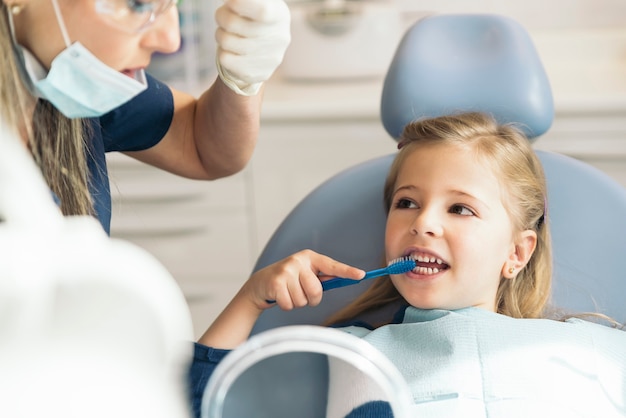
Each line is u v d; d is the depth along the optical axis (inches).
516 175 47.2
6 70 29.4
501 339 43.0
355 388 21.7
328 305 51.0
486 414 40.8
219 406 17.0
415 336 43.8
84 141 38.8
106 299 13.1
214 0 93.7
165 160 48.0
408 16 97.8
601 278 50.1
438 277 44.3
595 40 93.5
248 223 86.2
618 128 79.7
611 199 51.4
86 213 35.7
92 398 12.2
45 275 12.9
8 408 11.9
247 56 36.1
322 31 88.7
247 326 44.4
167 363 13.3
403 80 53.5
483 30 54.8
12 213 13.5
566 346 43.4
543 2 95.9
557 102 79.6
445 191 45.1
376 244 52.1
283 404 19.7
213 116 45.1
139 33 29.4
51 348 12.6
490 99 52.9
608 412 42.1
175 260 87.5
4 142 13.8
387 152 83.0
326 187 53.7
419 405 41.2
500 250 45.9
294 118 82.6
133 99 44.7
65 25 29.2
